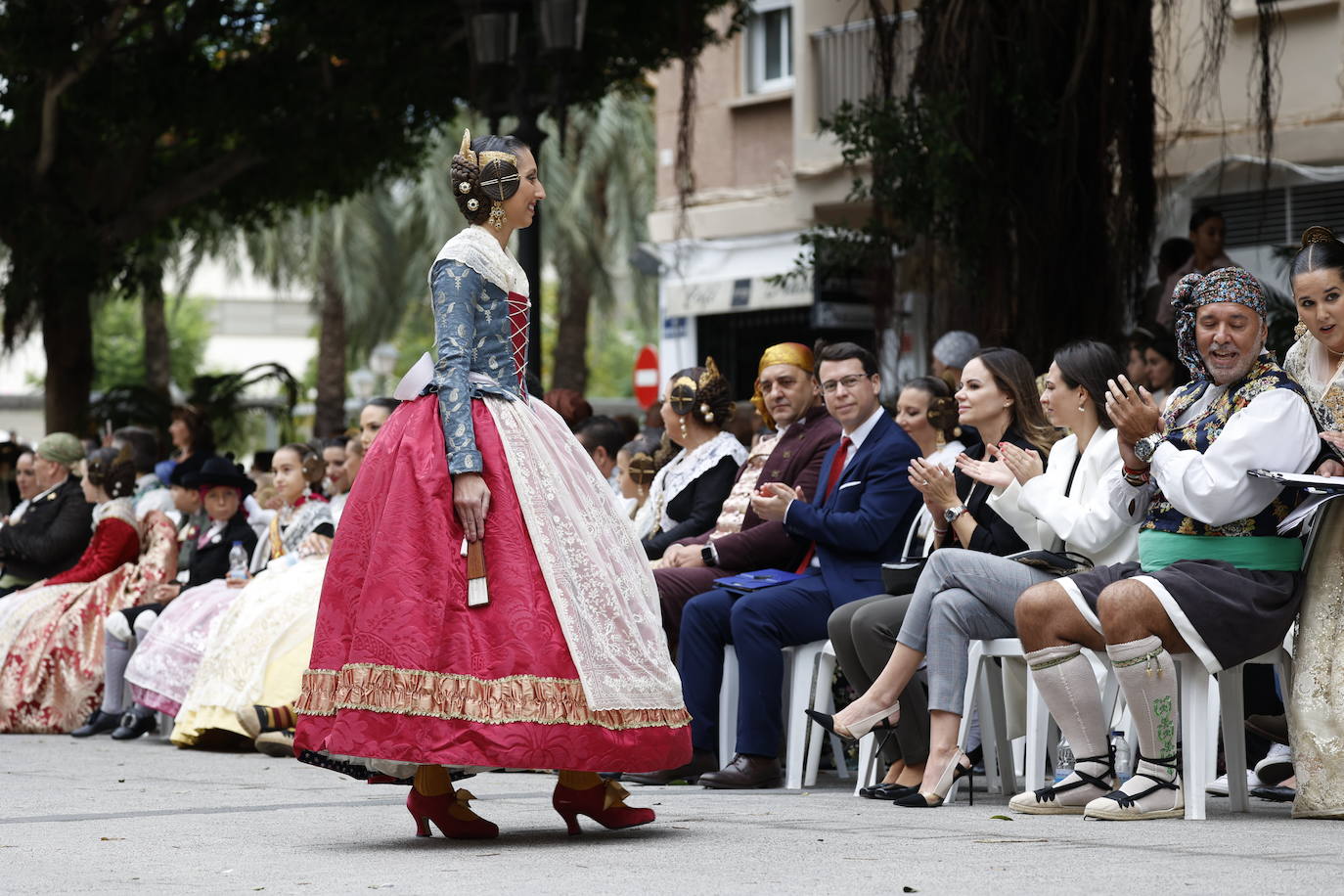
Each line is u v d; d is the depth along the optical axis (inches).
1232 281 229.5
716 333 863.1
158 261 900.6
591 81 748.0
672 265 858.8
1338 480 214.5
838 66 738.2
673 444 390.3
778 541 318.7
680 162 544.7
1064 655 234.4
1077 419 261.4
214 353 2783.0
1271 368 229.5
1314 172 589.6
